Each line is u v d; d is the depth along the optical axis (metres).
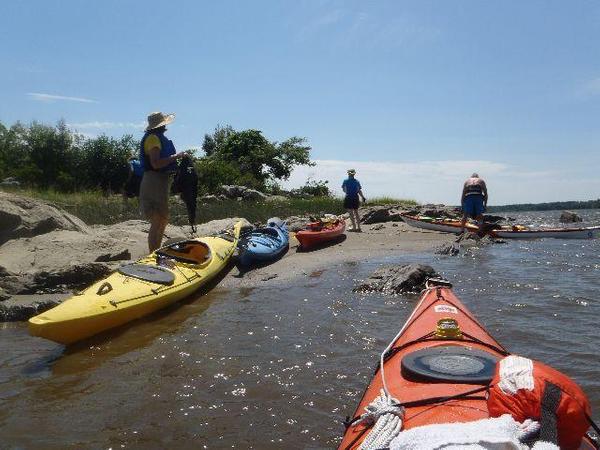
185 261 8.70
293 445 3.71
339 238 13.85
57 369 5.20
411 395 2.90
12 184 26.81
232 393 4.54
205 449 3.70
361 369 4.95
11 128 33.34
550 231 14.88
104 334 6.23
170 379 4.86
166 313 7.08
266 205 22.16
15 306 7.14
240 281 9.07
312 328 6.18
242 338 5.91
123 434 3.91
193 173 10.50
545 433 2.04
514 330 5.87
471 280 8.61
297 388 4.59
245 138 36.09
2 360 5.48
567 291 7.70
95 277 8.21
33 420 4.13
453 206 23.78
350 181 15.13
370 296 7.62
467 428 2.03
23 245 9.56
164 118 8.73
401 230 15.70
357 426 2.89
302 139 36.34
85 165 32.25
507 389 2.20
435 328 4.10
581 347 5.27
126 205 18.48
